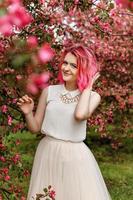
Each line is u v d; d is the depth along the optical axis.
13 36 4.12
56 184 3.80
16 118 4.63
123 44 9.85
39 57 2.14
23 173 4.88
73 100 3.78
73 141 3.79
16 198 4.59
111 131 10.33
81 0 5.00
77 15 5.43
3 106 4.23
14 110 4.59
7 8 2.10
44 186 3.82
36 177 3.86
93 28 6.12
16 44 2.25
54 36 5.12
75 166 3.78
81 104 3.67
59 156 3.78
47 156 3.82
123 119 10.14
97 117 7.39
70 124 3.76
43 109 3.87
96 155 10.44
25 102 3.71
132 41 9.90
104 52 8.88
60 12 5.07
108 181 8.19
